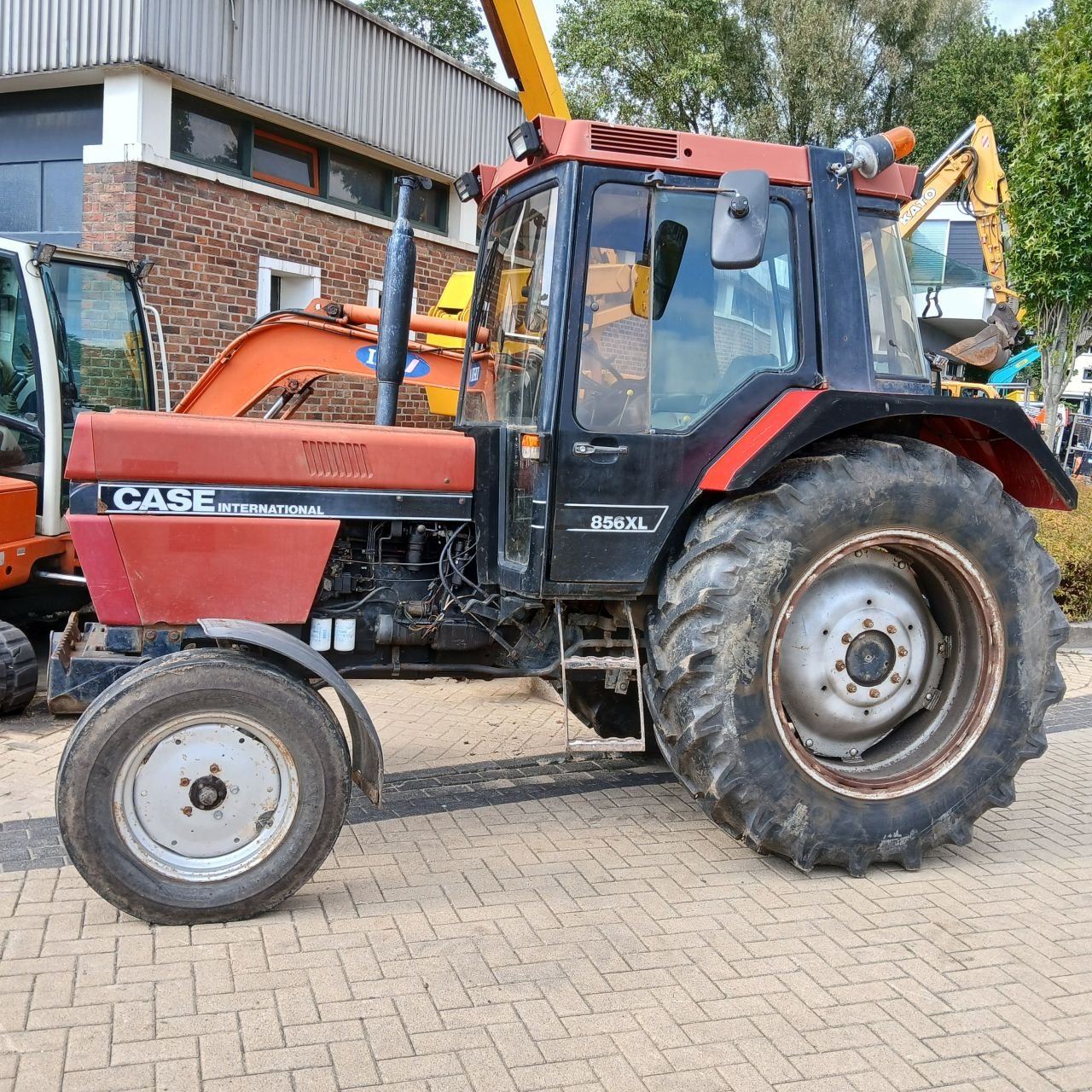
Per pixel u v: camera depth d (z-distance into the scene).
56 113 8.58
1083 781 4.90
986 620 3.85
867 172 3.72
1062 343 9.71
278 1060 2.52
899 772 3.84
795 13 25.17
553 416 3.48
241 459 3.49
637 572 3.67
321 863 3.27
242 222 9.10
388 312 4.43
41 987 2.79
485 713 5.67
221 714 3.18
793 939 3.24
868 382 3.79
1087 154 8.65
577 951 3.11
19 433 5.82
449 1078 2.48
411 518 3.74
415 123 11.00
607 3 23.22
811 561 3.57
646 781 4.66
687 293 3.63
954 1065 2.63
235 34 8.68
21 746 4.78
